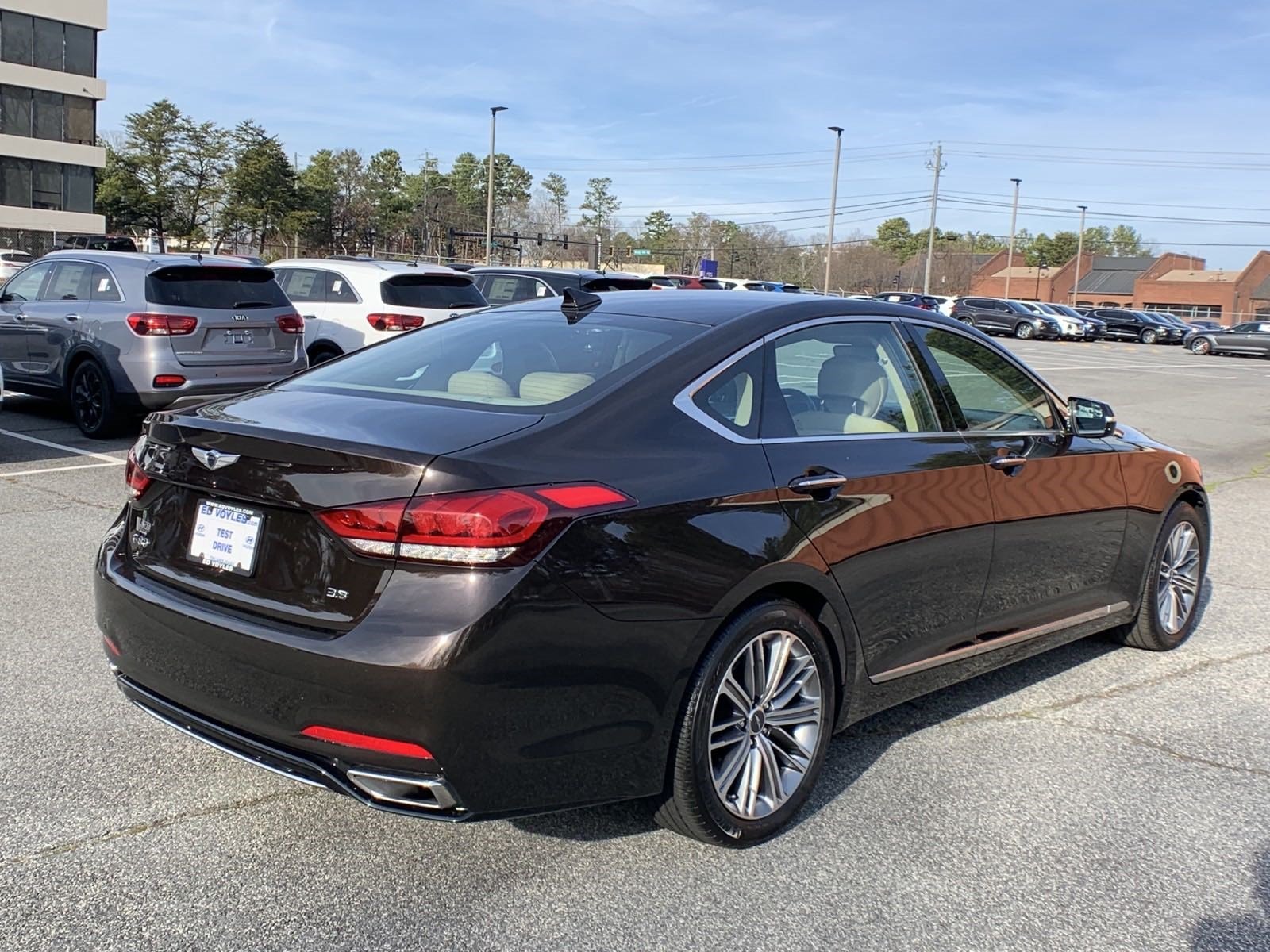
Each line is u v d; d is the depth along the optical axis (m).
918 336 4.05
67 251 10.45
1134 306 107.75
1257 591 6.44
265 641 2.73
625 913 2.83
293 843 3.12
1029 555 4.17
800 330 3.63
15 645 4.57
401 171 108.75
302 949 2.62
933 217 61.88
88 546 6.20
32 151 54.97
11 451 9.18
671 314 3.63
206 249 74.75
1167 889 3.05
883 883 3.03
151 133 72.31
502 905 2.84
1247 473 11.56
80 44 56.38
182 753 3.66
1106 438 4.74
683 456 3.05
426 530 2.61
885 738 4.06
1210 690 4.69
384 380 3.59
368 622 2.62
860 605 3.46
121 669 3.18
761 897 2.93
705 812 3.05
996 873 3.11
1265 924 2.89
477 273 14.87
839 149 51.94
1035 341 47.56
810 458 3.36
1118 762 3.90
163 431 3.16
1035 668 4.94
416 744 2.59
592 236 117.38
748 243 114.44
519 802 2.74
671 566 2.88
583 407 3.03
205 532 3.03
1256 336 42.09
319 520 2.74
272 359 10.04
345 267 12.23
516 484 2.70
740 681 3.16
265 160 74.06
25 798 3.30
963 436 3.97
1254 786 3.74
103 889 2.84
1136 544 4.84
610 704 2.80
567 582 2.69
